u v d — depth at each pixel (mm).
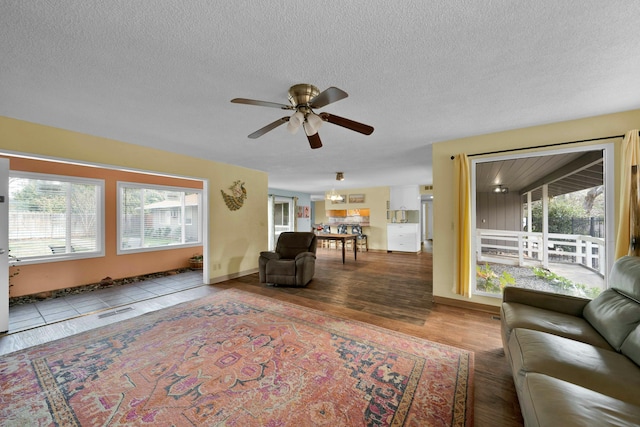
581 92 2037
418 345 2322
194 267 5766
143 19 1251
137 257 5004
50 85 1888
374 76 1796
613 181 2447
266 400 1632
